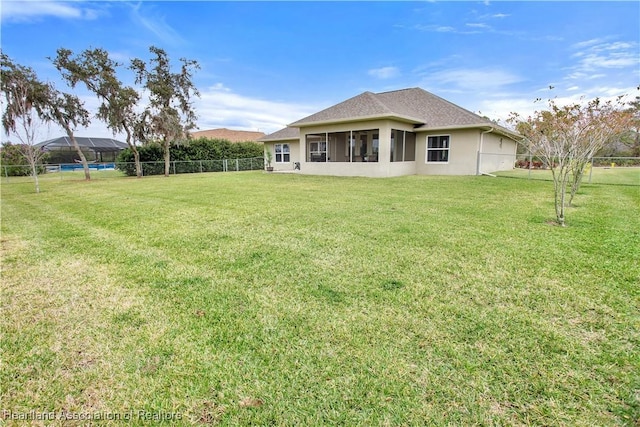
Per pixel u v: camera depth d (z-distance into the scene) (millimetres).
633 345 2283
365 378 2021
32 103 16078
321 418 1743
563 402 1802
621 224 5723
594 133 6254
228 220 6488
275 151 24172
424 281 3391
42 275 3824
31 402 1899
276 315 2791
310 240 4930
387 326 2580
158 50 20000
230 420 1747
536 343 2320
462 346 2309
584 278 3396
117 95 18969
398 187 11312
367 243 4711
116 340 2492
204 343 2428
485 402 1816
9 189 14391
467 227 5539
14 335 2574
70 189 13906
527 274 3525
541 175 15227
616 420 1674
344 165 16422
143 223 6484
